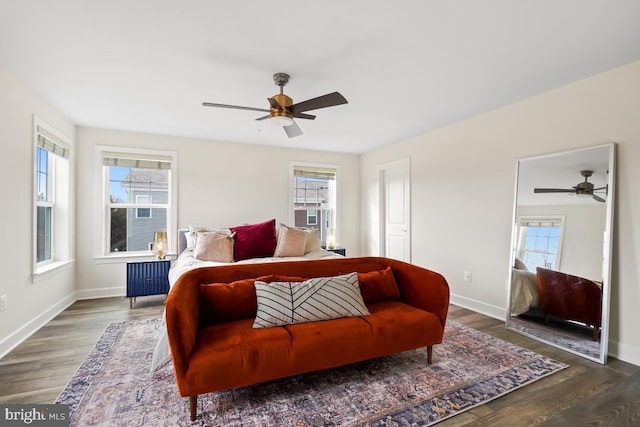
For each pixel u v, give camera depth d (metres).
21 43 2.06
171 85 2.71
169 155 4.36
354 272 2.65
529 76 2.56
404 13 1.76
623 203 2.37
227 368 1.71
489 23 1.85
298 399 1.87
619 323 2.39
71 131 3.73
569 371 2.22
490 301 3.40
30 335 2.79
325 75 2.53
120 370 2.18
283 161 5.11
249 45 2.08
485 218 3.46
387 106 3.24
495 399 1.88
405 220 4.70
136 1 1.65
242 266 2.45
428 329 2.27
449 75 2.54
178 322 1.66
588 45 2.09
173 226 4.38
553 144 2.81
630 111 2.33
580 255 2.57
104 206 4.10
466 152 3.67
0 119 2.38
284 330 1.99
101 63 2.33
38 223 3.26
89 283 3.98
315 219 5.48
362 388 1.99
